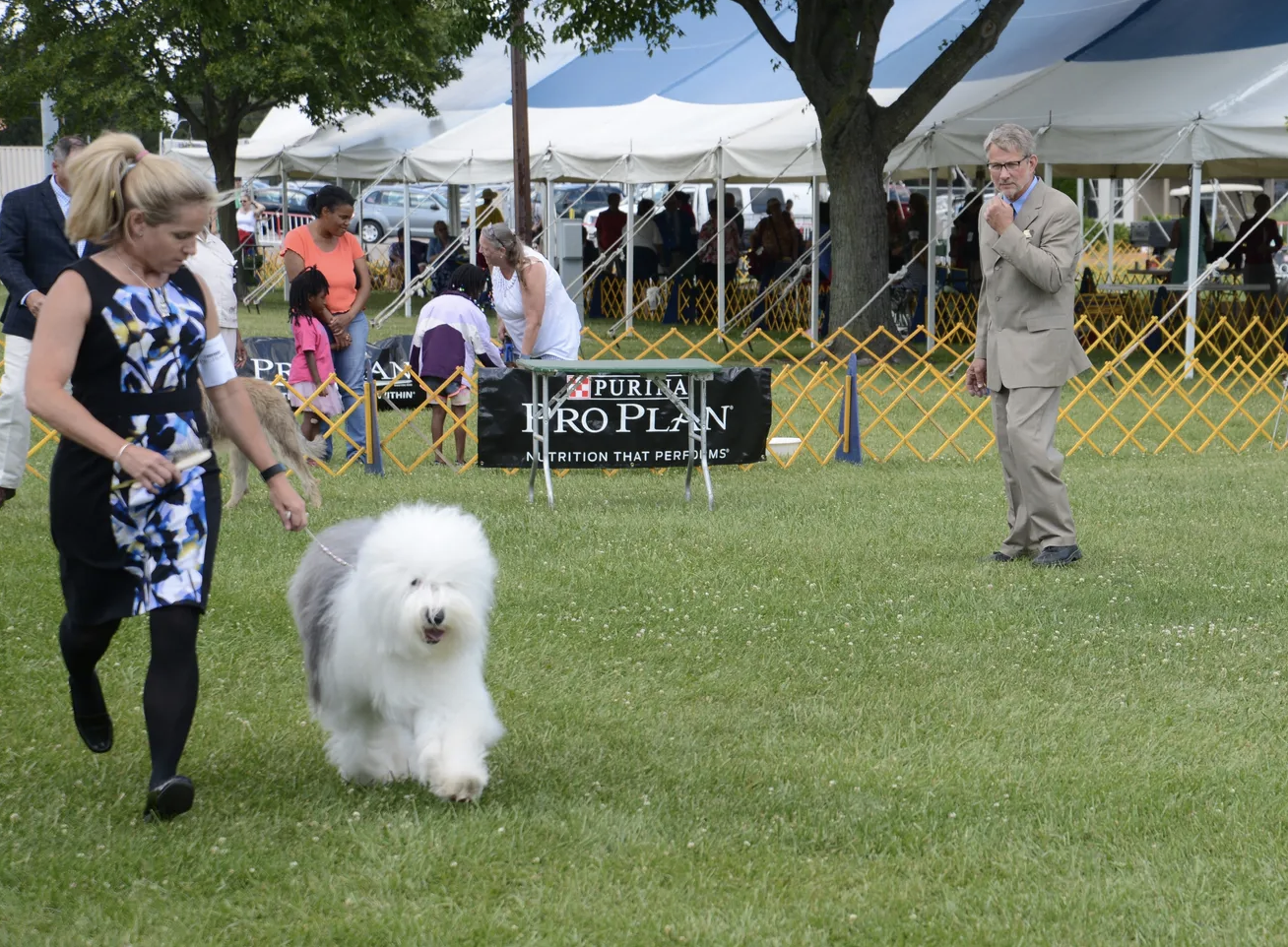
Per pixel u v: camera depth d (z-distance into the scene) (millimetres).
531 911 3338
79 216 3531
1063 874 3625
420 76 26297
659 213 24953
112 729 4348
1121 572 7109
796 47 18219
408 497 9172
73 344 3512
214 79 26031
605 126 22281
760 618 6211
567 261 25641
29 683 5133
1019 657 5691
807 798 4125
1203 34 17750
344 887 3439
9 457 7852
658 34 18125
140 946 3141
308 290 10109
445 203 36688
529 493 9141
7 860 3537
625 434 9086
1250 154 15562
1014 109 17453
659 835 3826
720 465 9508
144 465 3453
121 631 5754
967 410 13695
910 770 4387
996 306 7266
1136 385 15328
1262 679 5406
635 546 7625
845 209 18188
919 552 7625
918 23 21766
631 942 3188
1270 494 9445
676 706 5086
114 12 27203
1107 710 5039
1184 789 4238
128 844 3641
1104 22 19422
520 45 18125
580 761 4453
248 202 33750
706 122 21078
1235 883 3561
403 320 24500
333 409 10320
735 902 3424
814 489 9648
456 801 3885
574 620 6117
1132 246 32562
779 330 22812
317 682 4043
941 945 3227
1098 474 10344
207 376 3910
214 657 5520
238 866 3527
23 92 27906
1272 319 18766
